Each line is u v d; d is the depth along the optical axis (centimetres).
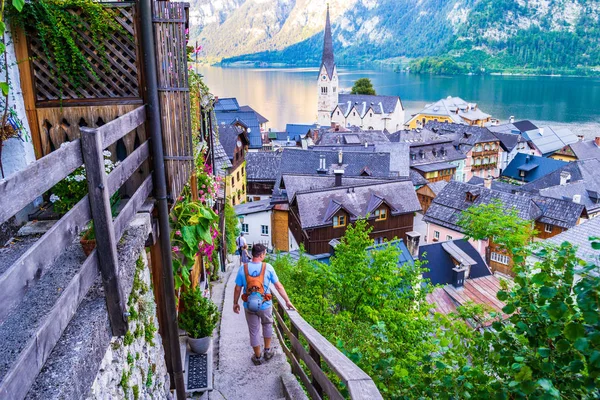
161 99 548
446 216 4181
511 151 7588
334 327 1096
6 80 479
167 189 568
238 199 4716
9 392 213
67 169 301
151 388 507
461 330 588
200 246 844
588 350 337
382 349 612
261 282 704
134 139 549
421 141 6981
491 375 484
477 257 2900
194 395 690
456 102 10606
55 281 384
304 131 9794
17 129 515
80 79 543
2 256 455
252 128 6738
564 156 7781
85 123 553
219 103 7081
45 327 254
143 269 517
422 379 509
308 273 1462
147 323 514
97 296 353
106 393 359
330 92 11162
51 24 512
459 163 6662
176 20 530
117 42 537
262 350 809
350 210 3544
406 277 1422
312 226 3441
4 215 232
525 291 419
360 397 323
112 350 384
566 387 370
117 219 392
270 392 686
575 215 3978
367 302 1320
